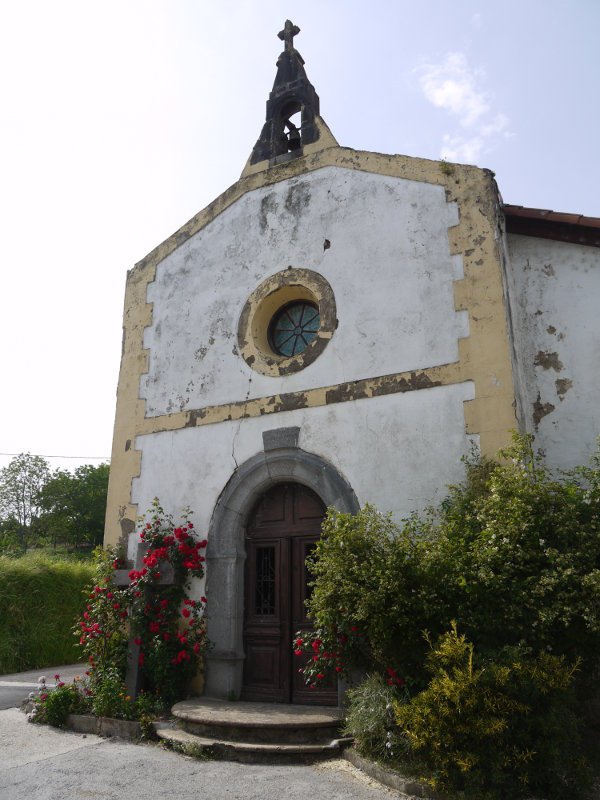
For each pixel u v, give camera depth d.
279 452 7.83
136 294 9.88
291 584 7.62
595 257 7.22
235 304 8.81
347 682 6.41
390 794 4.79
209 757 5.87
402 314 7.41
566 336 7.13
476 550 5.18
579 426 6.81
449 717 4.62
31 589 13.44
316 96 9.74
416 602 5.17
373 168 8.14
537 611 4.79
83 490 41.84
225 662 7.48
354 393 7.47
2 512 40.94
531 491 5.30
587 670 5.17
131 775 5.39
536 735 4.60
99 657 7.68
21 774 5.47
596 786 4.75
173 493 8.55
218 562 7.88
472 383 6.79
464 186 7.41
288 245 8.58
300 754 5.72
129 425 9.23
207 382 8.72
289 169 8.88
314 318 8.53
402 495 6.88
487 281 6.98
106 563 8.32
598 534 5.00
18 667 12.76
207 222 9.47
